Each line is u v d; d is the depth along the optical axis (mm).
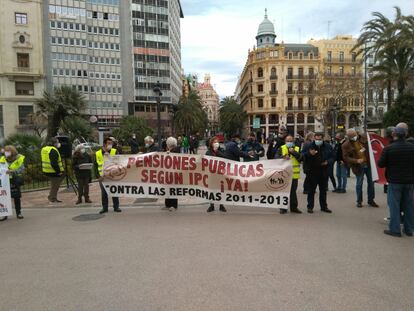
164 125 68750
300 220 6957
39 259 4891
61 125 25578
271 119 73125
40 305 3520
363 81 39000
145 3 67312
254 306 3416
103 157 8062
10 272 4430
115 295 3703
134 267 4484
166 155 8039
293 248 5152
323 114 42000
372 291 3730
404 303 3471
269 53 72125
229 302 3504
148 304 3490
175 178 8070
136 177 8102
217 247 5234
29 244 5645
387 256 4805
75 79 60969
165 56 69625
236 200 7859
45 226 6891
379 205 8500
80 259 4840
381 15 24141
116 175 8078
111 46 64688
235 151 8320
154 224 6766
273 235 5852
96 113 63719
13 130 52719
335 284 3904
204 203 8969
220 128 81062
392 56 22828
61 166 9812
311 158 7559
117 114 65562
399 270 4305
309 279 4039
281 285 3883
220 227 6430
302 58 71562
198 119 58562
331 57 71625
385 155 5898
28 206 9273
